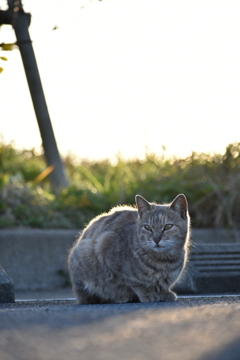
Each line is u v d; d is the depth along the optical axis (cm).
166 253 561
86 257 571
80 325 306
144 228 570
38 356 233
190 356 225
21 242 920
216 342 249
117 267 552
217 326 286
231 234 1015
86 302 574
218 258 727
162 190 1098
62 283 938
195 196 1088
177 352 233
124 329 288
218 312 335
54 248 944
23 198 1070
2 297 574
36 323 319
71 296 790
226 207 1038
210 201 1070
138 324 302
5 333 287
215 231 1012
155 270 551
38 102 1180
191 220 1055
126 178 1209
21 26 1153
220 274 712
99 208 1090
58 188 1180
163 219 571
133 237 562
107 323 310
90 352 239
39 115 1184
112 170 1325
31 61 1173
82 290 576
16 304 549
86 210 1088
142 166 1258
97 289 571
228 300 487
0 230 938
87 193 1125
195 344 247
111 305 462
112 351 240
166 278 559
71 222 1045
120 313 353
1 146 1545
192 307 375
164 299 541
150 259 554
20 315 360
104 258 559
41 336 276
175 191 1099
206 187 1084
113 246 558
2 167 1481
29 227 993
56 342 261
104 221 602
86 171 1265
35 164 1553
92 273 567
